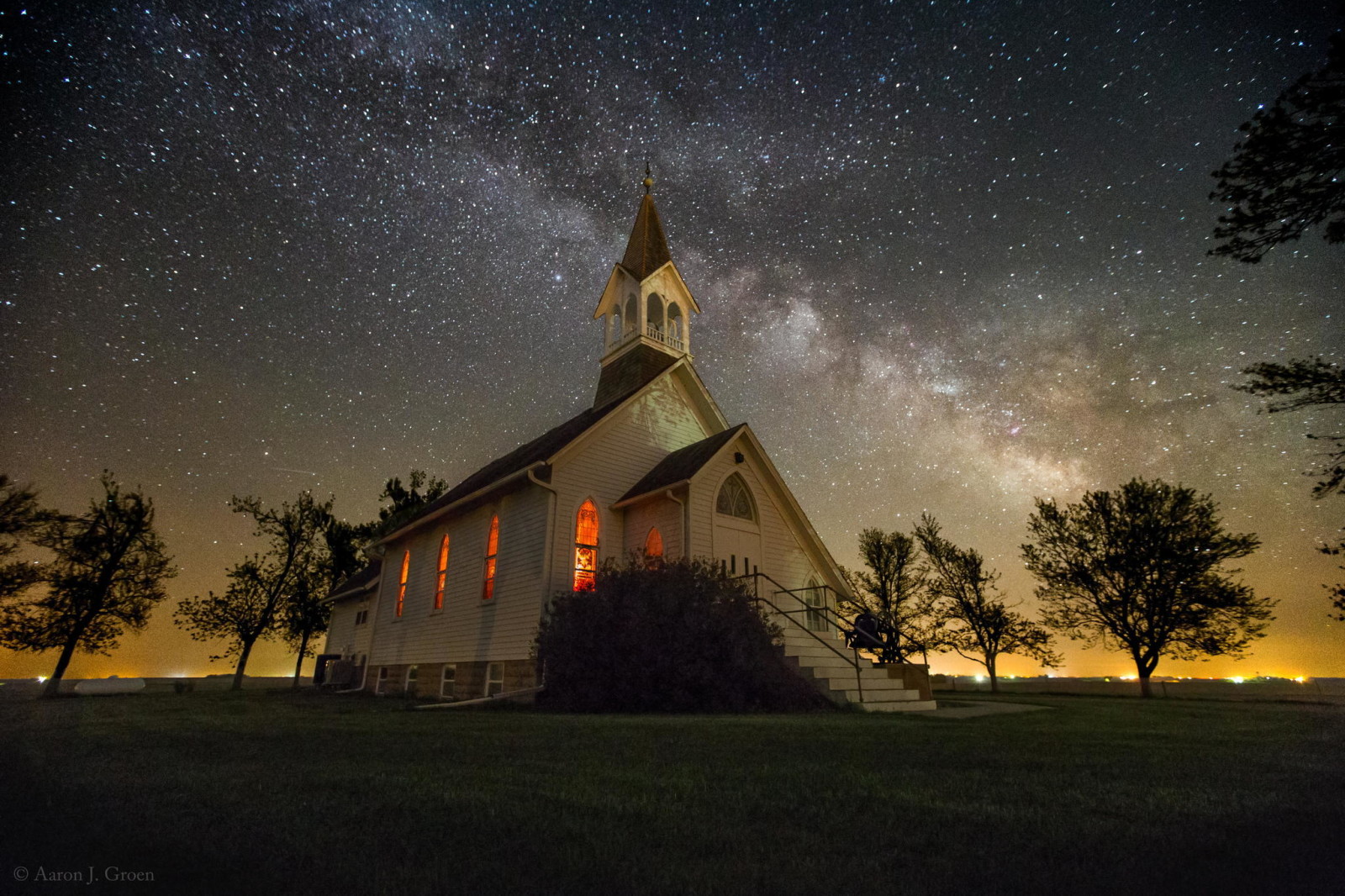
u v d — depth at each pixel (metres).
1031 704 14.20
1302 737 6.43
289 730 7.17
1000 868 2.29
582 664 12.61
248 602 33.69
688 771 4.28
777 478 18.67
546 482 17.06
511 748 5.49
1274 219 7.56
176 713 10.31
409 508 41.44
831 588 19.39
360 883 2.19
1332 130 6.91
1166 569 25.69
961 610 30.56
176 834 2.76
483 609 18.22
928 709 12.23
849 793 3.56
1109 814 3.07
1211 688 26.23
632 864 2.36
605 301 25.67
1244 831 2.76
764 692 11.83
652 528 17.33
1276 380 8.43
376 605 25.17
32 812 3.14
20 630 22.38
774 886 2.14
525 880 2.21
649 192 27.14
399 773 4.19
